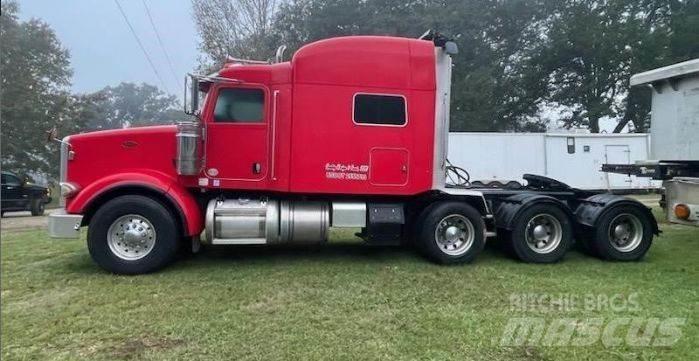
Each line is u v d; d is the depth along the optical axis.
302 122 6.98
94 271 6.71
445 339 4.34
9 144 38.81
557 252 7.47
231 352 4.04
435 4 43.00
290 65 7.02
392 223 7.18
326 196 7.37
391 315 4.95
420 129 7.20
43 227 13.46
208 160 6.96
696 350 4.14
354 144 7.07
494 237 8.30
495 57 44.94
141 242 6.61
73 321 4.72
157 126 7.09
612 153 22.48
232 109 6.99
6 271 6.70
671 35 41.19
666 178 8.84
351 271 6.75
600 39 41.34
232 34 27.64
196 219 6.81
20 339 4.29
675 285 6.14
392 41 7.21
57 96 44.09
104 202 6.83
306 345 4.19
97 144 6.89
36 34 46.47
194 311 5.04
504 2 44.38
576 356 4.02
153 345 4.18
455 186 8.84
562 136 22.22
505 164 21.91
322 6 40.69
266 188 7.01
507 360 3.94
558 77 45.16
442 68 7.39
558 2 45.25
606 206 7.71
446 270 6.88
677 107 8.48
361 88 7.07
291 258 7.61
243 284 6.04
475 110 39.94
